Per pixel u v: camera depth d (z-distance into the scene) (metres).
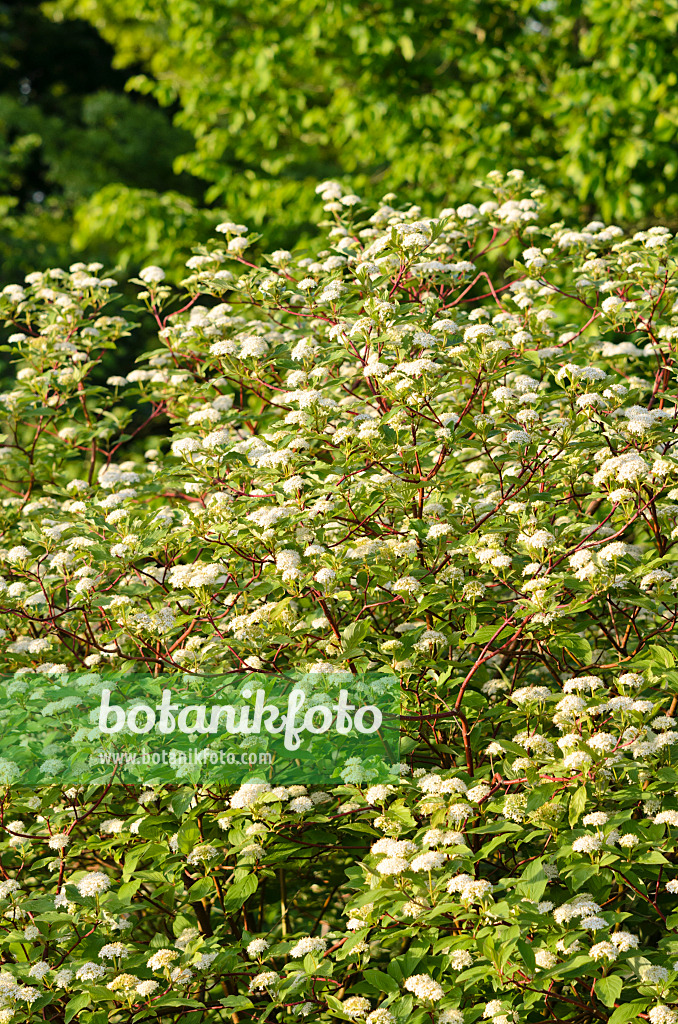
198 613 3.30
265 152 11.02
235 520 3.17
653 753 2.82
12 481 4.62
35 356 4.51
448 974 2.68
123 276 13.22
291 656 3.32
